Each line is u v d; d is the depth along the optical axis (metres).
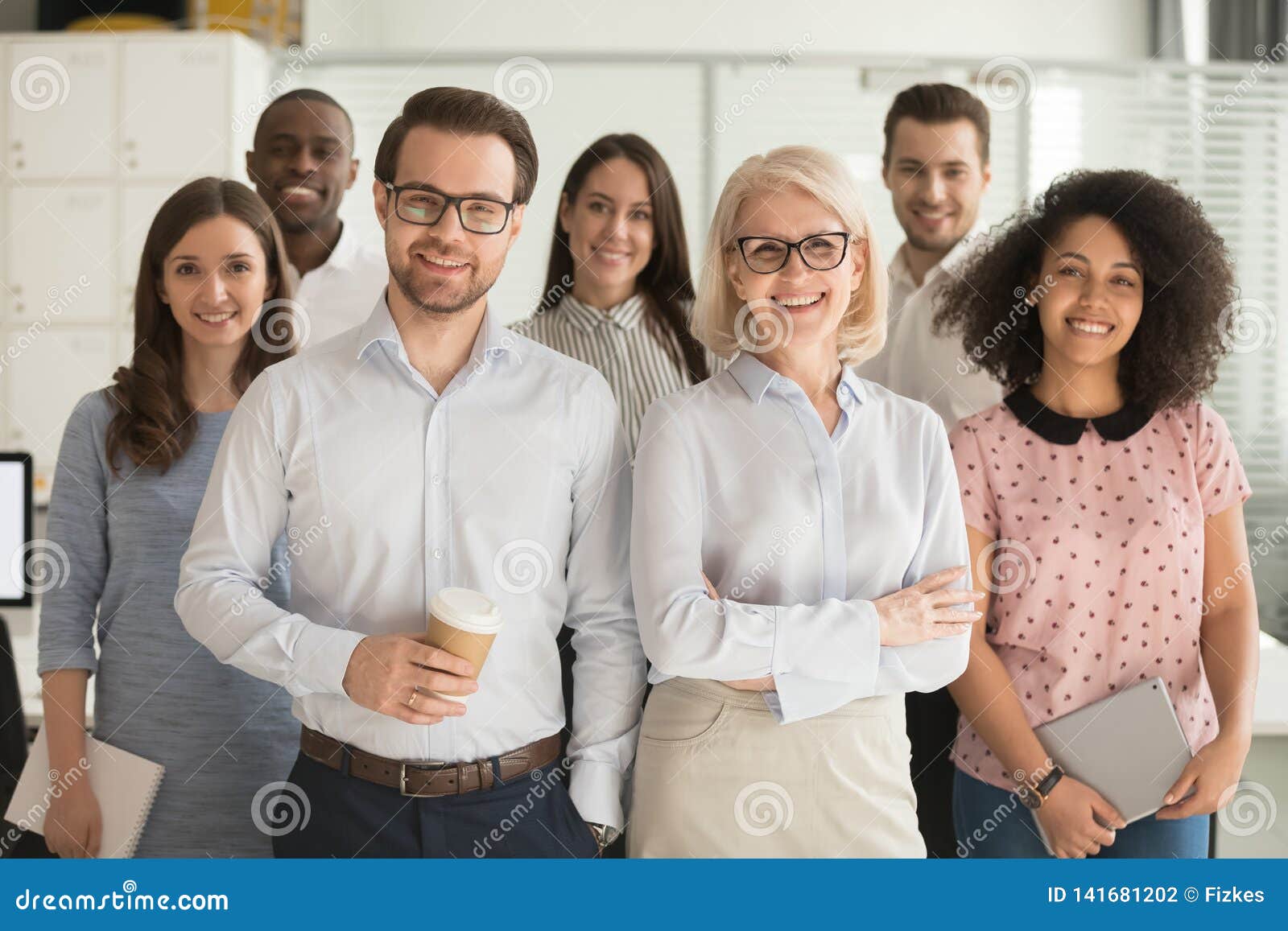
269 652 1.50
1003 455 1.85
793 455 1.60
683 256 2.36
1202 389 1.85
